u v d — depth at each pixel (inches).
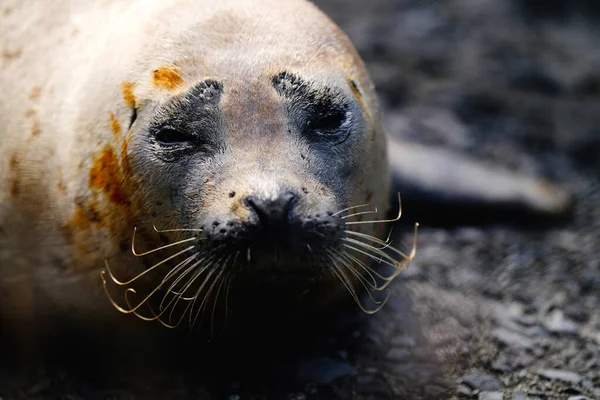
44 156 584.7
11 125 606.9
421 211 828.0
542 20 1360.7
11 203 593.9
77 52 610.2
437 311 661.3
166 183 522.3
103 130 552.7
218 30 546.3
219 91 521.0
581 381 583.8
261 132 513.7
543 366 602.5
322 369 588.7
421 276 713.6
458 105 1079.0
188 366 603.5
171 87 529.0
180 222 520.4
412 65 1172.5
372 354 606.2
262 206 471.5
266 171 496.1
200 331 581.0
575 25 1362.0
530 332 645.3
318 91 530.6
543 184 860.6
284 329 602.5
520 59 1220.5
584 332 650.8
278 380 581.0
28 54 632.4
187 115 519.8
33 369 612.4
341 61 565.6
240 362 601.0
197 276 510.3
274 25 554.3
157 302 566.6
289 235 472.1
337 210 513.7
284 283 503.8
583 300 700.7
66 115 583.5
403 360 601.6
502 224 834.8
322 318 621.9
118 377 600.1
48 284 597.6
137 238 543.8
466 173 836.6
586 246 797.2
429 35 1263.5
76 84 589.9
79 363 618.2
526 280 732.7
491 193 828.0
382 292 670.5
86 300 588.1
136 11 595.2
